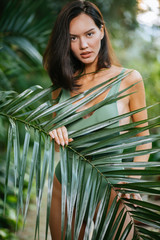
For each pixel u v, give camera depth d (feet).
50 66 4.98
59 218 5.13
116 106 4.68
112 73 4.99
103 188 4.59
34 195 12.40
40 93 4.33
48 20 9.04
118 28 13.73
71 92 5.04
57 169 5.18
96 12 4.64
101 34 4.96
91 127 3.86
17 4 8.77
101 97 4.74
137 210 3.64
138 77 4.85
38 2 8.89
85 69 5.13
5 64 8.84
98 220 3.63
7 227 9.46
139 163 3.61
